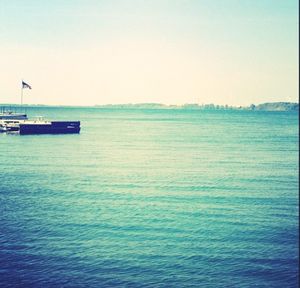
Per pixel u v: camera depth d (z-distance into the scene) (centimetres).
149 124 19862
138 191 4241
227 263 2353
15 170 5503
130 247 2575
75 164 6203
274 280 2155
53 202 3678
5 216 3180
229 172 5566
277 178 5091
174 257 2428
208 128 16400
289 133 13412
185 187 4481
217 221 3130
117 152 7919
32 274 2178
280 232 2861
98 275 2186
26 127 11306
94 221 3092
